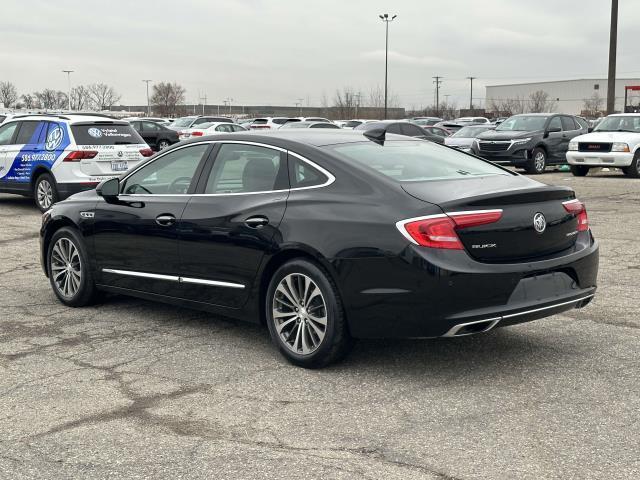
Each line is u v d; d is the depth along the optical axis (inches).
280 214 200.2
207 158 228.5
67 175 508.1
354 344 195.9
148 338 228.4
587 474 135.3
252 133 224.4
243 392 181.2
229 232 210.7
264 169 212.8
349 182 194.2
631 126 804.0
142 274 239.9
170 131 1274.6
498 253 183.0
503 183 201.2
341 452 146.1
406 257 177.0
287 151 209.8
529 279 185.6
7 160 545.3
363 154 206.8
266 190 209.3
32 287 302.5
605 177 799.7
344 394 178.9
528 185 201.5
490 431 155.6
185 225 222.7
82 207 259.8
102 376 193.8
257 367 200.1
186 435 155.6
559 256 194.2
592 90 5004.9
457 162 219.5
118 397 178.5
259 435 155.1
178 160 236.5
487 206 182.5
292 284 199.2
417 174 200.2
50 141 520.1
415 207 180.7
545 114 874.1
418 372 193.9
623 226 435.8
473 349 212.5
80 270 261.9
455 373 192.9
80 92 3777.1
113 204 248.7
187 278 225.5
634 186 679.7
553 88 5201.8
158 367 200.7
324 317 192.5
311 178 201.6
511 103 4530.0
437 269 174.6
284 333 202.8
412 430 156.8
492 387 182.2
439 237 176.2
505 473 136.0
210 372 196.2
